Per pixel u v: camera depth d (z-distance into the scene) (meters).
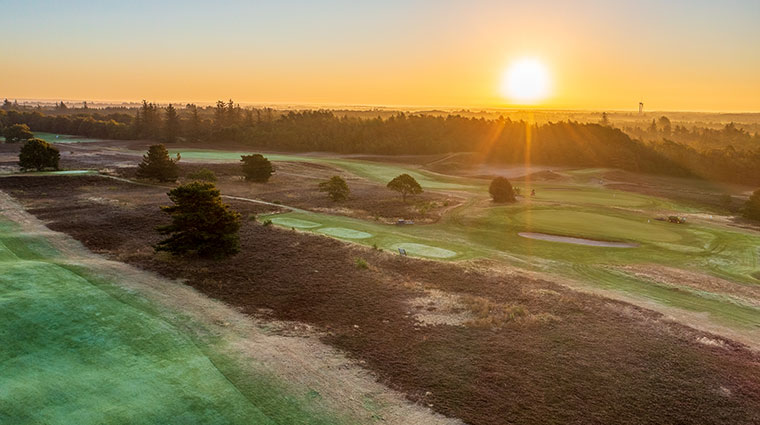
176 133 179.88
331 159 139.62
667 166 130.25
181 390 19.08
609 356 24.64
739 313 32.75
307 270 37.34
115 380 19.48
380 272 38.00
